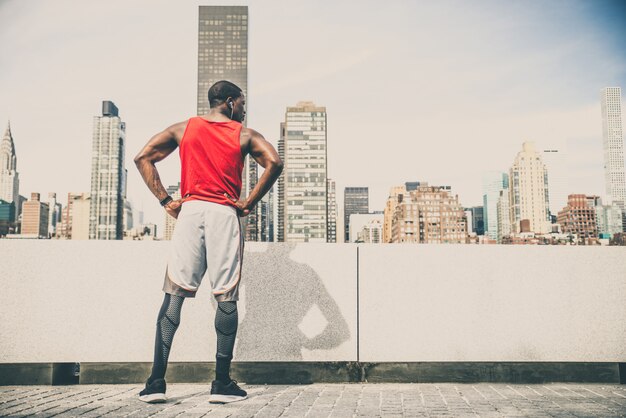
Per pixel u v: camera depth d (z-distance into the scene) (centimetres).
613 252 387
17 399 309
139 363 370
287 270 377
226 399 296
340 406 287
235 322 307
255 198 323
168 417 258
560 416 264
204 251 313
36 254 372
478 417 261
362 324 375
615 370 379
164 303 308
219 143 317
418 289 379
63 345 368
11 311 368
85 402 298
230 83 339
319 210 19125
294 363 372
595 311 382
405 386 357
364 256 380
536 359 377
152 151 324
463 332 377
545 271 384
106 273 374
